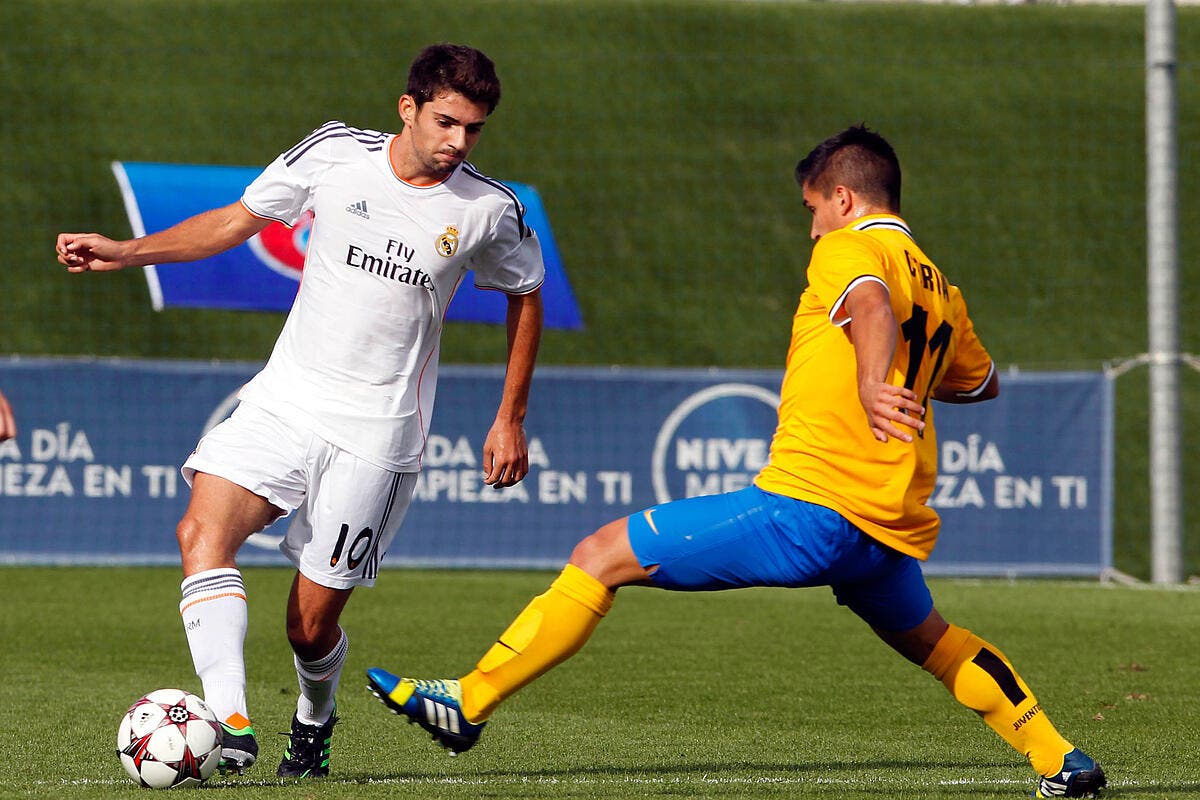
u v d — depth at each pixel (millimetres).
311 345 16359
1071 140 86188
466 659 27812
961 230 78250
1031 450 43938
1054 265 76250
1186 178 83500
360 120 82000
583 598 14602
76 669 26359
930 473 14812
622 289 72188
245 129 80000
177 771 15203
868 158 15500
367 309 16203
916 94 89062
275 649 29078
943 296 15086
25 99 79938
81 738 19297
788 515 14367
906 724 21344
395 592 38812
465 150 15906
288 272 63125
